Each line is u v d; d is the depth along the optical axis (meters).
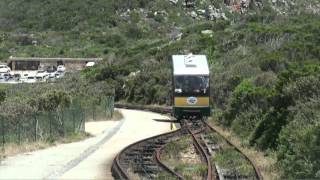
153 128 49.66
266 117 30.81
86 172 23.09
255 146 29.80
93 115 60.19
